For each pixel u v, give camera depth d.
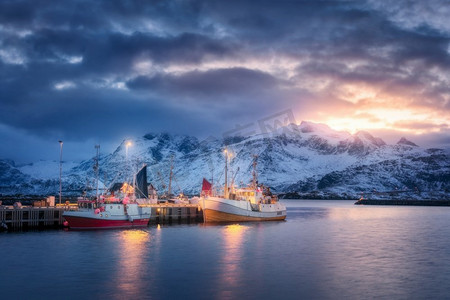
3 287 50.66
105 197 113.44
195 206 128.62
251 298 47.47
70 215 95.25
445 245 87.19
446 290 51.62
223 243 82.94
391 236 103.38
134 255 69.44
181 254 71.00
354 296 48.81
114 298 46.91
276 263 65.25
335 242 89.44
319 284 53.38
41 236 86.12
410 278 57.22
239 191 128.50
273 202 135.00
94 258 66.56
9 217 95.69
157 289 50.22
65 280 53.62
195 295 48.19
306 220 151.50
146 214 106.56
